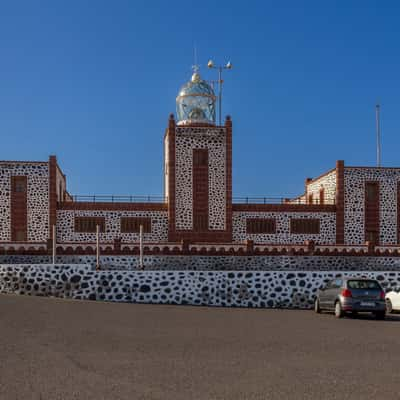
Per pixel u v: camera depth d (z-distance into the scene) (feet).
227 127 134.92
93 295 78.64
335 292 65.05
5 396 24.79
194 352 36.40
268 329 49.44
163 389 26.25
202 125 136.15
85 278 78.84
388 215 137.18
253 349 37.86
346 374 29.86
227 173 134.31
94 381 27.68
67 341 39.88
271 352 36.70
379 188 137.18
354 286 63.36
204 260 107.65
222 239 133.08
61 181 147.64
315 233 135.74
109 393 25.43
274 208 135.13
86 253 104.27
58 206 130.21
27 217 129.29
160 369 30.76
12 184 129.39
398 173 138.00
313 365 32.30
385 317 65.77
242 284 79.56
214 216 133.59
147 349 37.35
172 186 132.77
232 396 25.17
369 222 136.56
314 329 50.11
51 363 31.94
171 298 79.10
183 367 31.37
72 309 61.57
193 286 79.30
